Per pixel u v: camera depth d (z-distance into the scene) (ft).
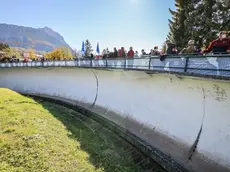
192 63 18.88
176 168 20.08
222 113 17.71
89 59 43.06
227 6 55.42
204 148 18.86
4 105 36.14
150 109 28.27
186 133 21.50
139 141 26.48
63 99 56.95
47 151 20.71
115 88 38.42
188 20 63.52
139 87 31.63
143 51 32.81
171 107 24.54
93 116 39.70
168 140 23.43
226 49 17.61
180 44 66.95
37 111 37.27
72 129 31.96
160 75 24.85
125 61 31.24
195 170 18.72
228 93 16.87
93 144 26.73
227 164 16.40
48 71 67.15
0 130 24.03
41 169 17.67
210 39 56.85
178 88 23.40
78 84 53.26
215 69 16.31
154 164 22.61
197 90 20.52
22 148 20.15
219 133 17.81
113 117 35.55
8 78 89.56
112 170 20.74
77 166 19.79
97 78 44.73
